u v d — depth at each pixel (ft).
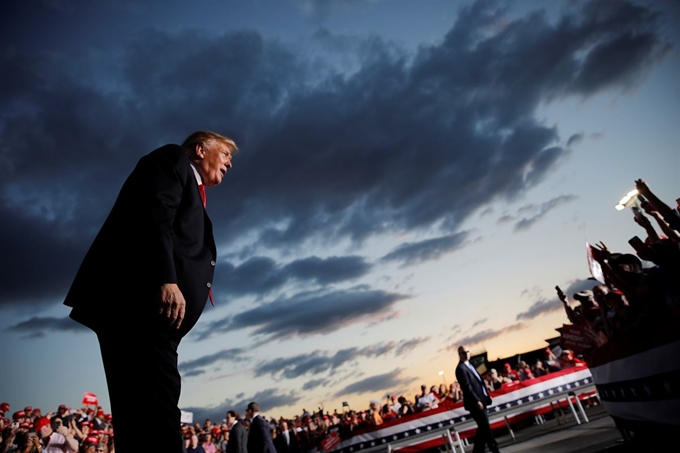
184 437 38.99
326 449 46.62
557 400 39.45
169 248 6.50
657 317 13.46
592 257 18.62
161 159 7.21
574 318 22.84
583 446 23.03
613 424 28.53
